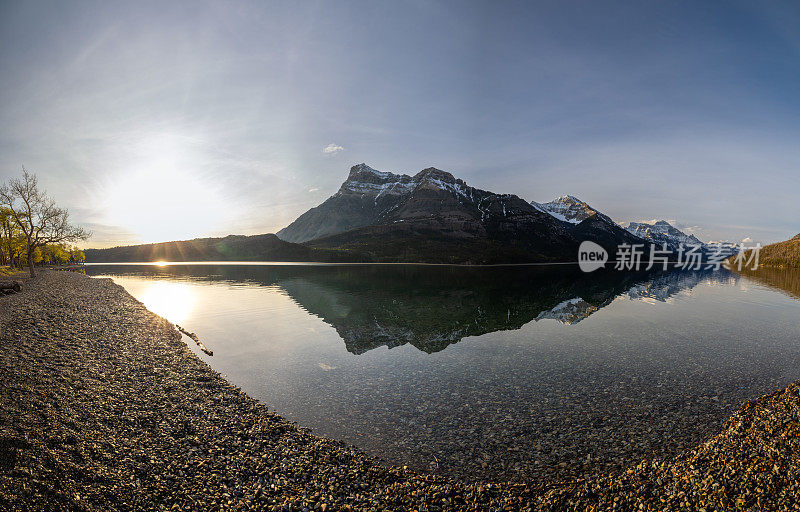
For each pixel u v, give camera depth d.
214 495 11.27
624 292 71.56
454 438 15.37
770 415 15.73
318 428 16.11
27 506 10.12
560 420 16.88
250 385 21.03
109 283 71.56
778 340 31.41
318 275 116.06
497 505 11.33
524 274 135.12
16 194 72.69
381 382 21.64
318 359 26.14
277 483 11.98
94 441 13.56
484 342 31.03
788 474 11.68
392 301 57.31
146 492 11.23
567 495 11.69
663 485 11.81
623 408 18.03
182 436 14.59
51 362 20.95
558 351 28.19
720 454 13.16
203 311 46.22
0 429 13.31
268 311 46.47
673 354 27.23
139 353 24.95
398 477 12.57
